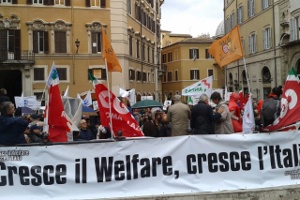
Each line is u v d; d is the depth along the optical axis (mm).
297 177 8148
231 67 48469
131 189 7449
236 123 10242
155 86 51938
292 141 8164
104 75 36219
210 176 7750
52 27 35250
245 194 7715
